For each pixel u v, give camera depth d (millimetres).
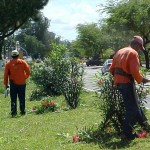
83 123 10852
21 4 52375
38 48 127062
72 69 15195
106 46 82500
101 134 8836
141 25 49031
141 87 9109
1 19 52406
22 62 14047
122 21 49281
